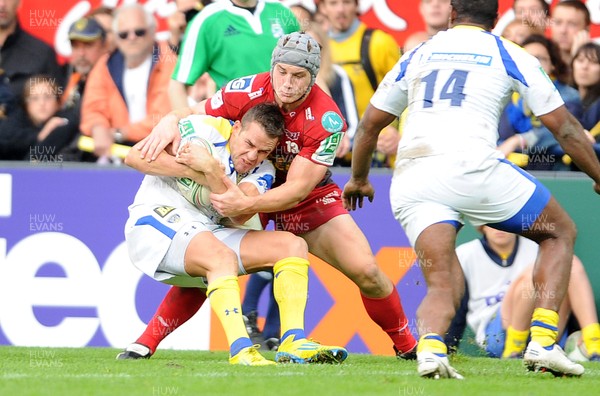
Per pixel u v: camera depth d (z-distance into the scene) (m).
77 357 21.08
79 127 27.83
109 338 25.83
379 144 26.47
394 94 17.61
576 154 16.91
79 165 26.45
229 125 18.91
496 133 16.84
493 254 24.44
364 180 20.02
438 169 16.28
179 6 27.64
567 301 24.50
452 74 16.73
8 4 27.84
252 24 23.66
